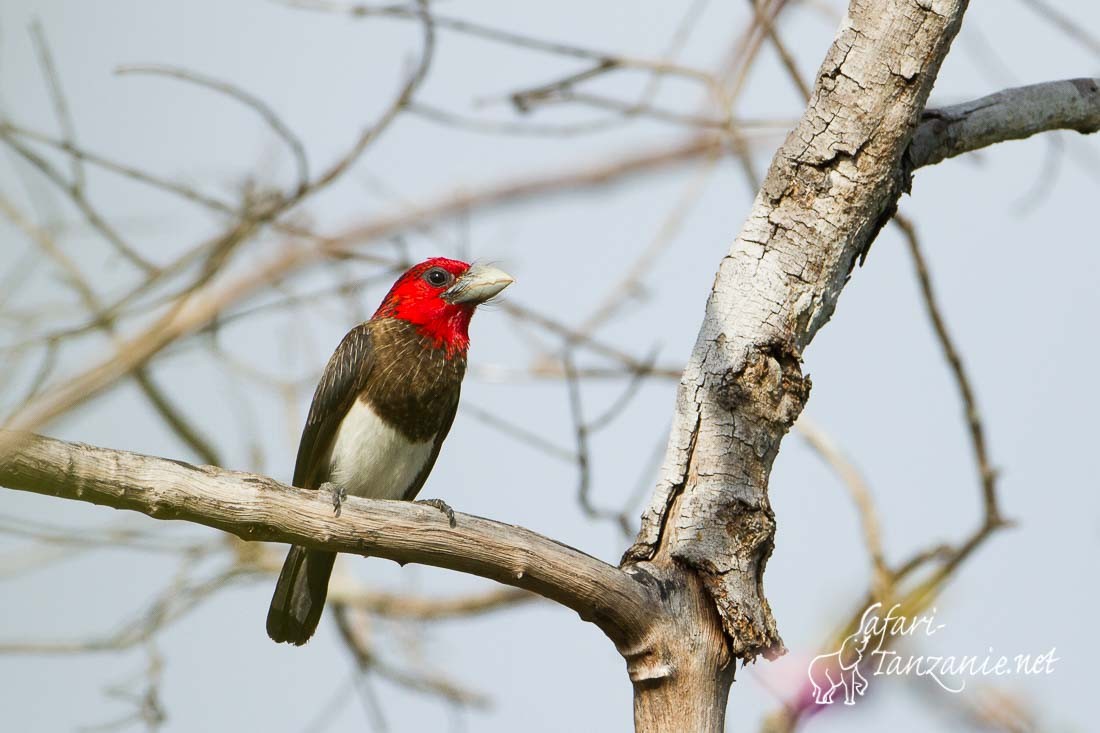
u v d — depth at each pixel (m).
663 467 7.76
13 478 6.74
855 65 7.82
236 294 11.41
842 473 12.16
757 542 7.54
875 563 11.53
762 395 7.71
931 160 8.48
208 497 7.10
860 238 7.97
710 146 11.74
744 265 7.90
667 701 7.29
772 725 10.77
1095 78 9.20
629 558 7.66
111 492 6.94
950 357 11.49
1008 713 10.62
